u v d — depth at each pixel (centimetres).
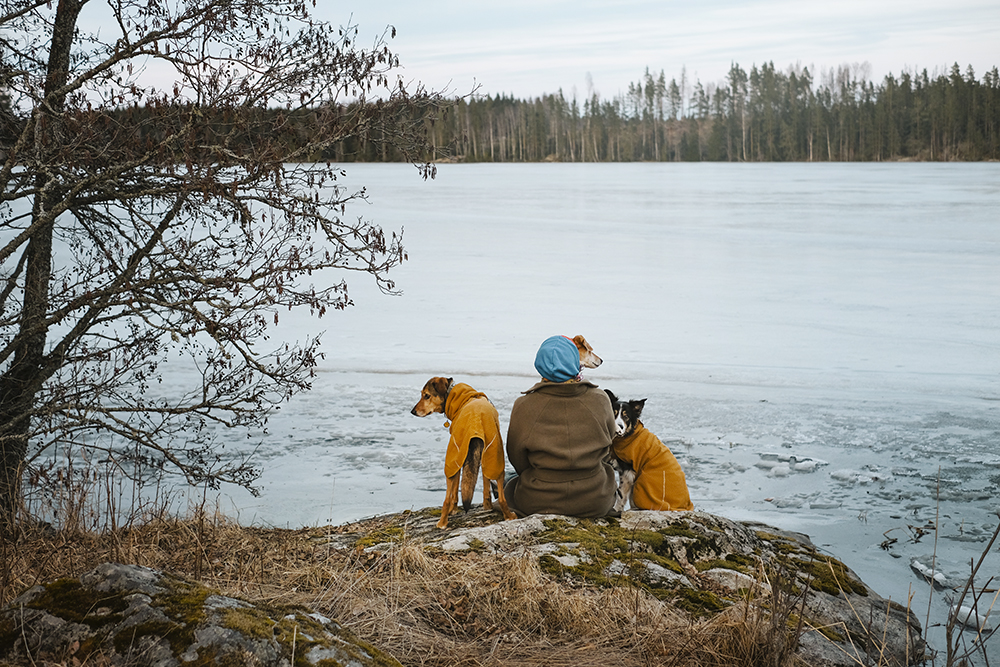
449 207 4459
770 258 2422
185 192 473
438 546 471
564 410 535
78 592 256
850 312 1642
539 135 17638
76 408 545
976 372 1188
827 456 848
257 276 506
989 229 3039
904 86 14925
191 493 724
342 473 806
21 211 1003
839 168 10594
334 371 1235
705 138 17700
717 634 365
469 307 1764
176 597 256
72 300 531
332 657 253
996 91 13562
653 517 532
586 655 353
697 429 952
